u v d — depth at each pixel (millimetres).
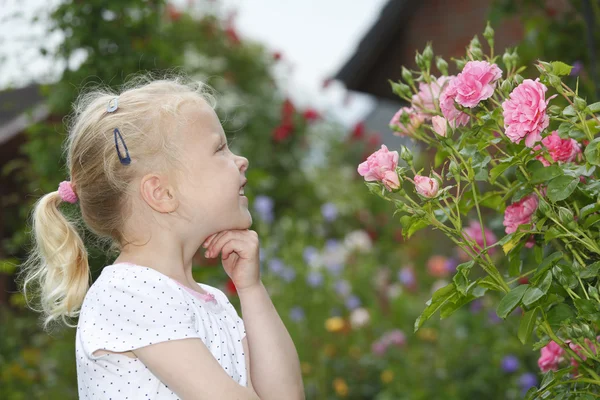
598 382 1875
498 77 1928
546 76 1925
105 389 1827
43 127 4492
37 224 2064
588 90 3852
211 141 1956
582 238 1948
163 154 1911
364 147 10789
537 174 1868
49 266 2053
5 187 6598
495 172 1910
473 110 2154
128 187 1926
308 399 5547
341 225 9469
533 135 1830
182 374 1765
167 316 1817
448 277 7051
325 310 6047
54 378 4988
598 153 1780
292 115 9406
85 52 4371
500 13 4305
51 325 4020
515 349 5102
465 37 7750
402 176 1928
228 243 2035
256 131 9523
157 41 4535
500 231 3211
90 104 2068
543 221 1902
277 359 1966
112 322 1827
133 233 1943
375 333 6168
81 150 1983
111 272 1896
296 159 9727
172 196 1911
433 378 5430
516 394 4840
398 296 6754
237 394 1753
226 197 1938
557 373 1861
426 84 2217
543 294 1758
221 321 1997
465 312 5789
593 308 1791
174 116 1939
